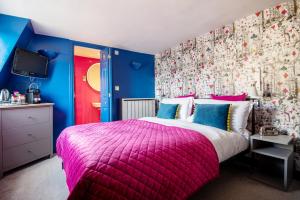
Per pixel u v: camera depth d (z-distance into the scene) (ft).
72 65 10.80
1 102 7.83
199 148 4.88
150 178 3.61
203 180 4.64
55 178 6.66
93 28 9.05
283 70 6.89
